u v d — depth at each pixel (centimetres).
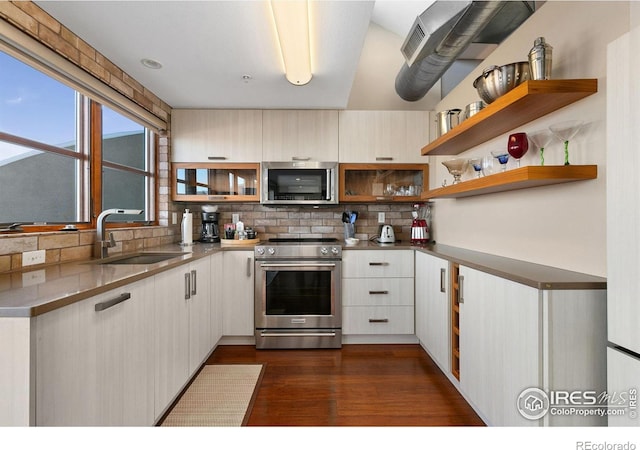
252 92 279
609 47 107
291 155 316
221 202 339
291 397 202
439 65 238
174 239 321
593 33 141
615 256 106
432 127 320
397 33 356
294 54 199
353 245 295
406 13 311
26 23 159
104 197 240
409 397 201
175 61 226
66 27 184
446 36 186
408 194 323
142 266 163
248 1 166
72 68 188
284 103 304
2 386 90
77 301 107
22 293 105
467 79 259
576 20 150
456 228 279
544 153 169
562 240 156
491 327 156
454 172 236
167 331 173
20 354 90
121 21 181
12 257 150
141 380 146
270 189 312
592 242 139
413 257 288
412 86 288
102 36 195
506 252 203
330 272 285
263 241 327
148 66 233
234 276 284
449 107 294
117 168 253
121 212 203
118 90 235
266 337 282
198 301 221
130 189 274
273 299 284
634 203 99
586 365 121
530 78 157
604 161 135
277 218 354
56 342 99
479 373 168
